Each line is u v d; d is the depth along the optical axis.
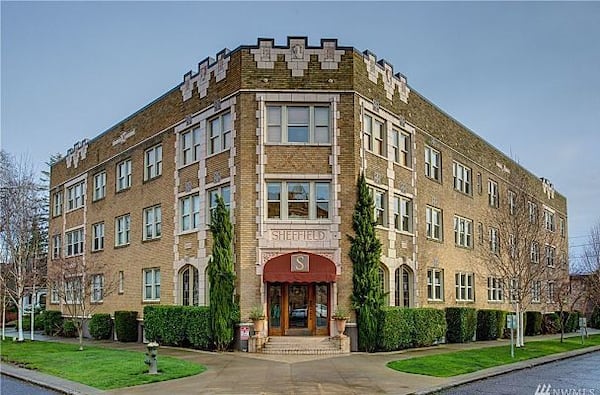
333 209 27.20
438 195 36.00
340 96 27.84
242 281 26.78
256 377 19.08
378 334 26.56
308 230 27.12
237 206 27.41
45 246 69.19
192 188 31.11
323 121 27.88
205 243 29.89
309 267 26.33
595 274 50.66
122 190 38.47
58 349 29.52
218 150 29.42
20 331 36.69
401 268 31.39
